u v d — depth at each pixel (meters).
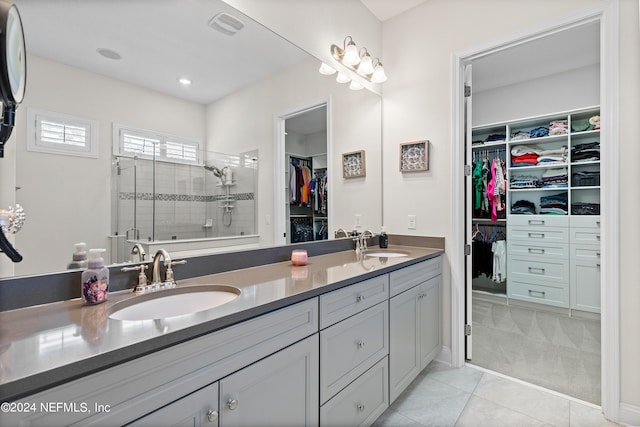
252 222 1.67
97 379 0.64
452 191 2.20
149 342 0.71
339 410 1.30
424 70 2.35
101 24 1.15
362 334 1.43
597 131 3.13
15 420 0.55
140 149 1.25
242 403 0.92
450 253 2.21
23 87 0.85
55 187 1.03
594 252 3.08
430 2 2.33
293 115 1.92
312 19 2.00
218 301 1.17
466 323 2.27
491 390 1.89
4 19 0.72
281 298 1.04
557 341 2.60
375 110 2.53
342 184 2.25
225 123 1.55
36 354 0.63
